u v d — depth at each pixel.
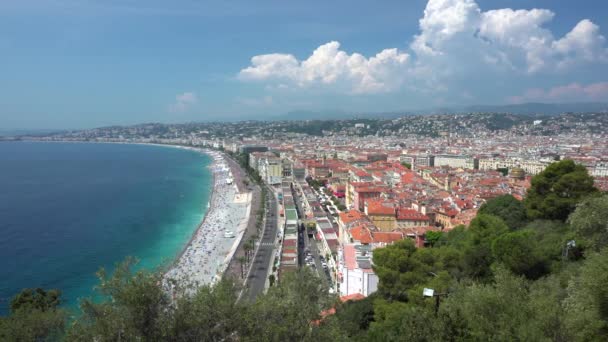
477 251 99.69
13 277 190.25
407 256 104.25
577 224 84.62
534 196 132.62
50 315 74.12
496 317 55.59
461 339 50.16
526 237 92.88
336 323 61.28
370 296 103.69
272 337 51.25
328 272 173.00
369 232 168.12
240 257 189.00
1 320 75.06
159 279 50.91
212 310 50.56
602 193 122.44
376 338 69.31
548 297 60.88
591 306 54.44
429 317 54.72
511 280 64.50
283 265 173.75
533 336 50.03
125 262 52.28
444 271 93.88
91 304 48.44
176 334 47.91
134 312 47.19
